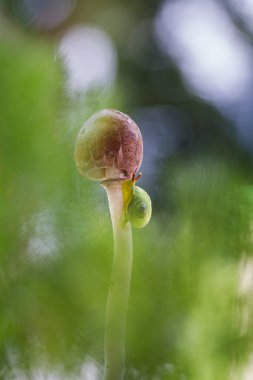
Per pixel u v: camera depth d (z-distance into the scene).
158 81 0.94
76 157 0.29
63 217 0.40
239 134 0.82
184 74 0.93
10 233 0.39
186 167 0.42
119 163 0.29
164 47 0.97
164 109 0.92
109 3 0.98
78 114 0.43
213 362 0.36
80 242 0.40
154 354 0.36
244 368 0.36
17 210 0.40
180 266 0.38
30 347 0.37
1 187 0.40
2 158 0.41
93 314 0.38
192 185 0.39
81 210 0.41
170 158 0.43
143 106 0.94
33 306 0.38
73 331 0.38
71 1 0.91
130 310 0.37
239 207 0.38
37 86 0.42
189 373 0.36
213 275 0.38
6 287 0.38
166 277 0.38
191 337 0.37
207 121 0.85
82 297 0.38
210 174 0.39
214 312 0.36
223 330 0.36
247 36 0.88
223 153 0.42
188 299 0.37
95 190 0.42
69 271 0.39
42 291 0.38
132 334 0.37
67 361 0.38
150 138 0.84
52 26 0.89
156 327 0.37
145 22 1.00
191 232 0.39
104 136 0.29
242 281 0.37
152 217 0.41
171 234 0.39
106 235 0.41
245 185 0.40
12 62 0.42
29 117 0.42
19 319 0.38
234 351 0.36
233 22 0.88
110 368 0.30
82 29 0.95
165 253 0.39
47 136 0.42
